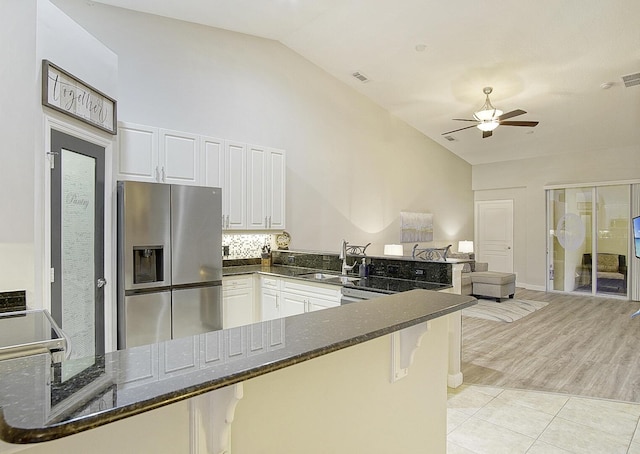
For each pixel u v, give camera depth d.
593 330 4.99
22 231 2.32
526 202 8.48
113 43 3.94
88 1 3.78
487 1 4.05
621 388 3.20
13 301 2.28
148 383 0.71
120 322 3.23
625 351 4.14
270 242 5.26
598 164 7.45
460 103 6.50
